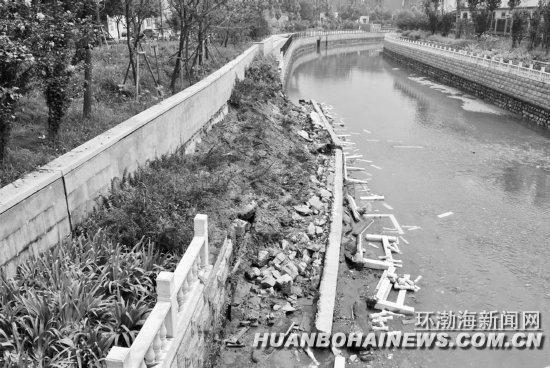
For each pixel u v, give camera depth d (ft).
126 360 16.28
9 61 23.68
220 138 49.52
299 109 87.76
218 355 28.09
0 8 23.71
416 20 234.99
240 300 32.40
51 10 28.04
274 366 28.04
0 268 20.59
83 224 26.66
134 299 22.30
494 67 105.81
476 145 74.33
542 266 40.98
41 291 20.57
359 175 61.16
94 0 35.53
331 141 70.90
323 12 327.47
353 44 283.79
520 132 81.61
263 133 56.49
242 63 73.82
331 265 37.40
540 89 85.51
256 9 90.79
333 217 45.29
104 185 28.94
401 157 68.74
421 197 54.65
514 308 35.53
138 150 33.06
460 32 181.57
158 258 25.70
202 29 60.75
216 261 27.99
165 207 29.40
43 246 23.50
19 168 25.22
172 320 20.31
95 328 19.70
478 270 40.27
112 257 23.59
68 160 26.05
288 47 177.37
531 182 59.26
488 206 52.44
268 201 42.68
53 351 18.84
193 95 43.70
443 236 45.78
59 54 28.40
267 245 37.96
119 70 52.16
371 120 90.58
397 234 45.91
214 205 33.83
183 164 37.70
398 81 142.00
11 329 19.03
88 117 35.94
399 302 35.37
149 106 40.96
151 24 96.27
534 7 151.23
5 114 25.25
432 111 98.53
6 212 20.85
